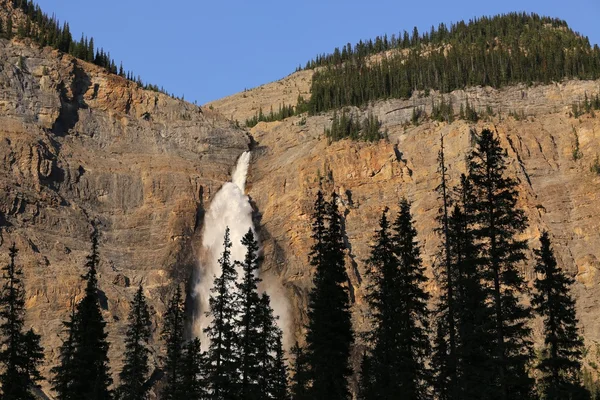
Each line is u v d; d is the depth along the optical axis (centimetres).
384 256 6662
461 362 5888
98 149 16462
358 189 15488
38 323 12500
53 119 16025
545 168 14675
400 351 6328
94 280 8088
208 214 16188
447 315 6222
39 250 13725
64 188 15312
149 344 12450
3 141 14888
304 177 15912
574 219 13688
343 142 16300
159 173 16412
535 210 13700
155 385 10969
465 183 5975
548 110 16262
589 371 10669
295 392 7444
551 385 6112
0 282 12725
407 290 6462
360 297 13250
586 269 12788
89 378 7625
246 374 6769
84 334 7744
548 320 6294
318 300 6675
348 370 6556
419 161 15650
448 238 6238
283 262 14525
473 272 5797
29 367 7519
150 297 14038
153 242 15362
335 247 6906
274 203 15962
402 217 6738
